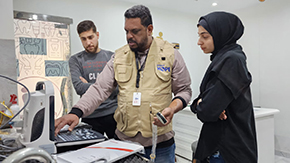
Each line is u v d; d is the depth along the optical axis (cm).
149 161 72
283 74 275
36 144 74
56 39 216
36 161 55
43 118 75
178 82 127
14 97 127
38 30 206
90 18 253
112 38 272
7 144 74
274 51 283
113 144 84
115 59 130
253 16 304
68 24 223
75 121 104
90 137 90
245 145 114
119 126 130
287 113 272
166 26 325
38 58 207
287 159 264
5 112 107
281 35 275
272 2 281
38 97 74
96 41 232
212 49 127
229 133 115
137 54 128
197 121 255
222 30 118
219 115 111
